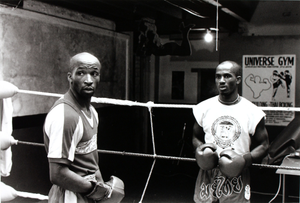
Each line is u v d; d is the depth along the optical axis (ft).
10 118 7.38
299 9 18.22
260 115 7.11
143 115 22.95
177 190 16.74
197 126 7.80
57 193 5.56
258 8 18.98
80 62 5.45
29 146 14.15
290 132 13.08
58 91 15.44
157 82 23.82
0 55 12.13
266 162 11.25
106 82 19.17
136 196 15.72
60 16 15.49
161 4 16.14
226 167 6.27
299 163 9.37
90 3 15.19
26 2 13.48
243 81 17.03
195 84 23.00
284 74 16.37
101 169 19.20
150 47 17.52
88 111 5.80
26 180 14.07
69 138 5.15
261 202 14.30
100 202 5.68
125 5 15.71
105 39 18.85
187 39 16.94
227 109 7.28
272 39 16.49
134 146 22.84
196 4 14.73
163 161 22.17
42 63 14.30
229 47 17.15
